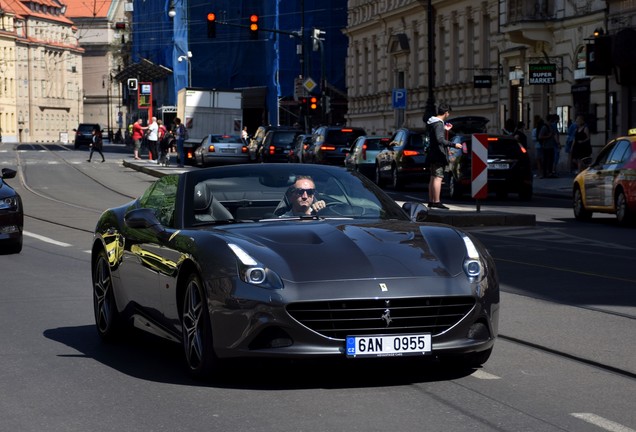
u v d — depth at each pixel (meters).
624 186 23.89
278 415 7.14
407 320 7.78
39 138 191.62
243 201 9.23
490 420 6.97
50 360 9.37
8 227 18.81
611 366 8.80
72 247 20.17
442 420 6.97
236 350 7.75
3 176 20.05
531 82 46.25
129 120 107.88
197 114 66.38
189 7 92.38
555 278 14.94
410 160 38.56
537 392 7.83
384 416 7.08
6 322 11.56
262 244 8.13
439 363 8.73
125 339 10.30
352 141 48.03
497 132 55.91
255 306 7.64
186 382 8.27
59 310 12.41
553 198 35.19
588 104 46.00
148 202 10.12
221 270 7.89
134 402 7.64
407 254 8.08
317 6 87.50
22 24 187.50
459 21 61.47
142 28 112.06
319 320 7.66
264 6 88.69
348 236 8.35
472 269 8.06
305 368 8.64
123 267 9.77
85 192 38.72
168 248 8.77
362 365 8.74
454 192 34.16
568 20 47.09
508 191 33.50
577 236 21.80
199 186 9.37
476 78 53.97
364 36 79.69
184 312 8.44
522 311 11.95
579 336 10.31
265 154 59.25
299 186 9.38
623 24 42.66
